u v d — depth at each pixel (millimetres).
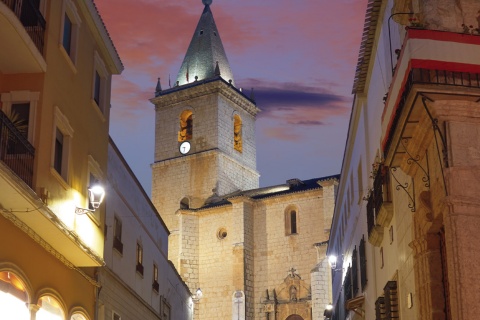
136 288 28109
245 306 64500
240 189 77812
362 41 19484
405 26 12734
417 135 12250
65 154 18516
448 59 11148
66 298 18703
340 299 37219
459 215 10891
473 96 11039
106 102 23047
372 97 20297
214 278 67188
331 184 64312
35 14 16641
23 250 15781
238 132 80938
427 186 12523
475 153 11156
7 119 14578
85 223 19438
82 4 19922
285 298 64562
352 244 28234
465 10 12461
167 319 35656
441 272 12469
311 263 64312
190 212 69812
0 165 12906
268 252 66438
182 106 79750
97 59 21938
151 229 31750
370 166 21297
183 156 77000
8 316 14852
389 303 16703
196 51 83500
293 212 66875
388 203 16859
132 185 27734
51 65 17453
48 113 17094
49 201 16750
